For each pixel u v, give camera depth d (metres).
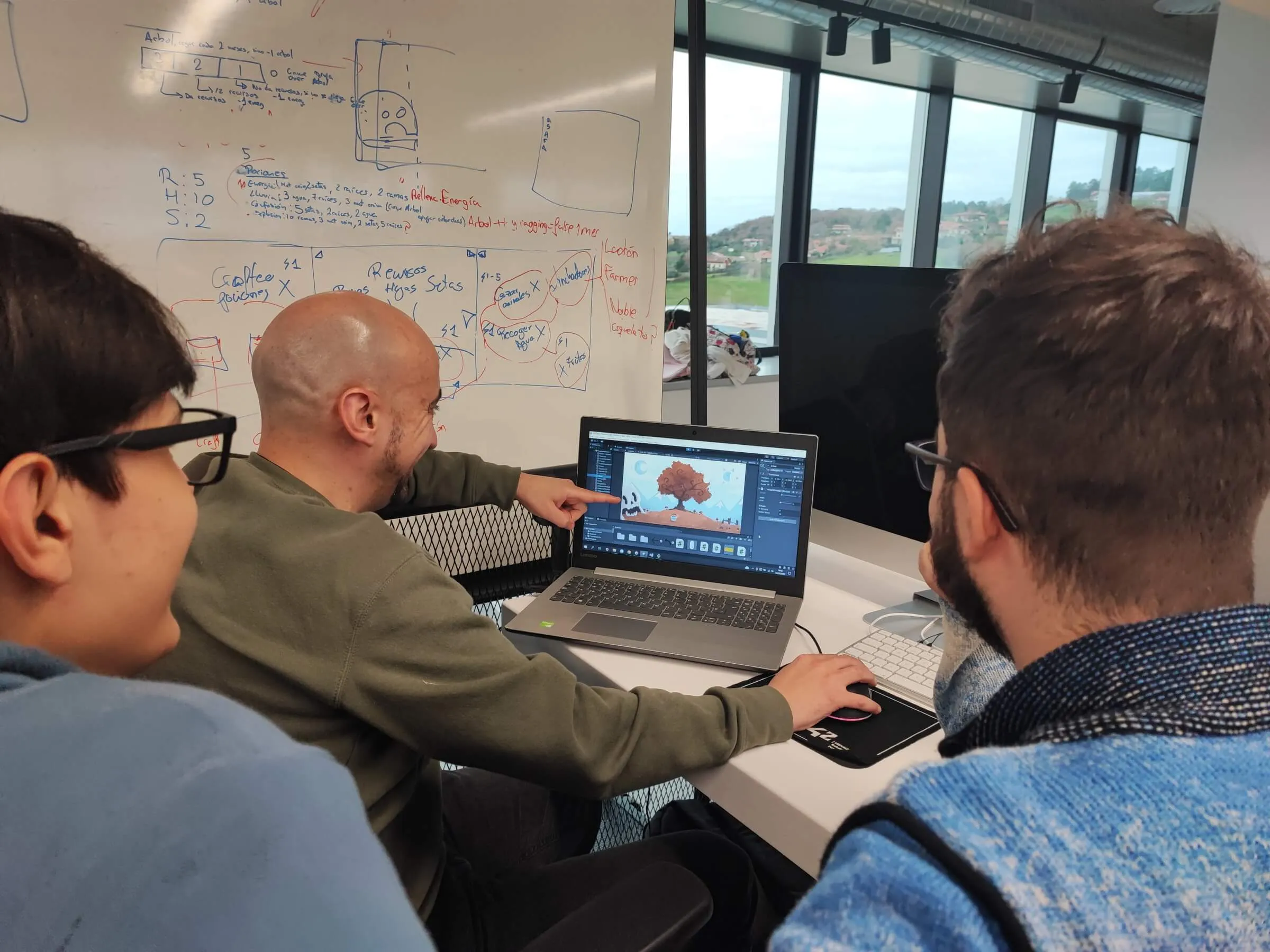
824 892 0.34
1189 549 0.37
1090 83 3.73
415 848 0.92
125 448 0.40
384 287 1.55
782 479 1.21
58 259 0.38
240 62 1.36
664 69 1.80
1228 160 2.74
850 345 1.26
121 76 1.28
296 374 0.91
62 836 0.29
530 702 0.80
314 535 0.81
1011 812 0.32
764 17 2.77
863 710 0.96
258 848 0.30
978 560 0.44
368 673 0.78
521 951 0.73
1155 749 0.33
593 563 1.31
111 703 0.33
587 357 1.82
